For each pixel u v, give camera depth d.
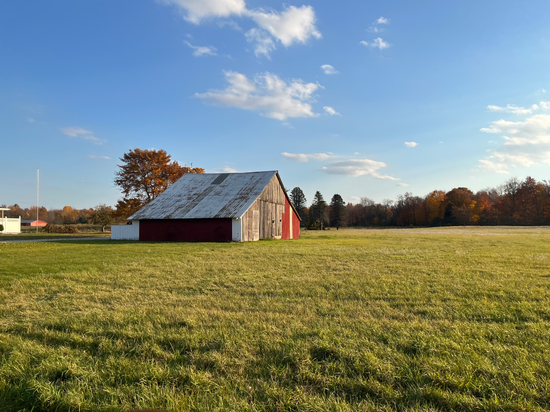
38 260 13.20
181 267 11.30
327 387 3.31
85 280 9.01
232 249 18.39
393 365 3.65
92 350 4.29
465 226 82.50
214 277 9.38
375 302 6.48
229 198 29.09
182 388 3.31
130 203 44.19
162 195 32.09
